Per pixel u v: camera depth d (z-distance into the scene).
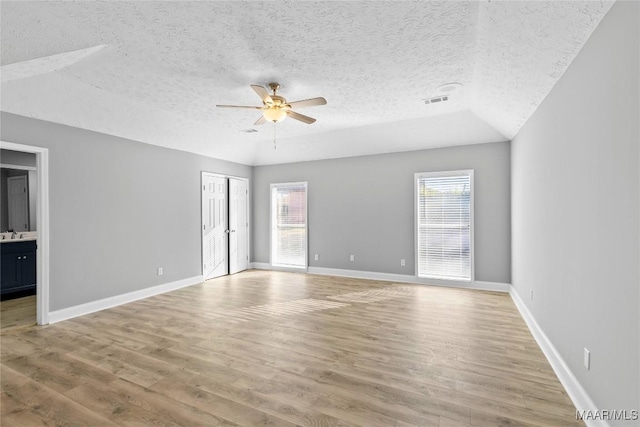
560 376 2.34
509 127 4.20
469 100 4.02
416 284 5.43
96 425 1.86
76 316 3.85
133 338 3.15
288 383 2.30
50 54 2.59
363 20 2.31
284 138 5.91
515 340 3.04
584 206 1.98
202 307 4.19
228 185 6.46
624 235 1.51
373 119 4.79
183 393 2.18
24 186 5.44
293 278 6.01
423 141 5.27
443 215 5.34
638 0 1.37
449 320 3.62
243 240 6.87
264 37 2.53
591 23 1.79
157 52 2.75
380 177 5.84
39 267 3.56
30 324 3.56
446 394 2.14
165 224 5.08
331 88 3.59
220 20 2.29
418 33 2.49
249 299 4.56
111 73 3.17
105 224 4.21
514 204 4.48
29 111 3.39
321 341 3.04
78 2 2.04
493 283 4.98
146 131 4.58
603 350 1.72
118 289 4.36
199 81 3.38
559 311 2.44
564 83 2.33
